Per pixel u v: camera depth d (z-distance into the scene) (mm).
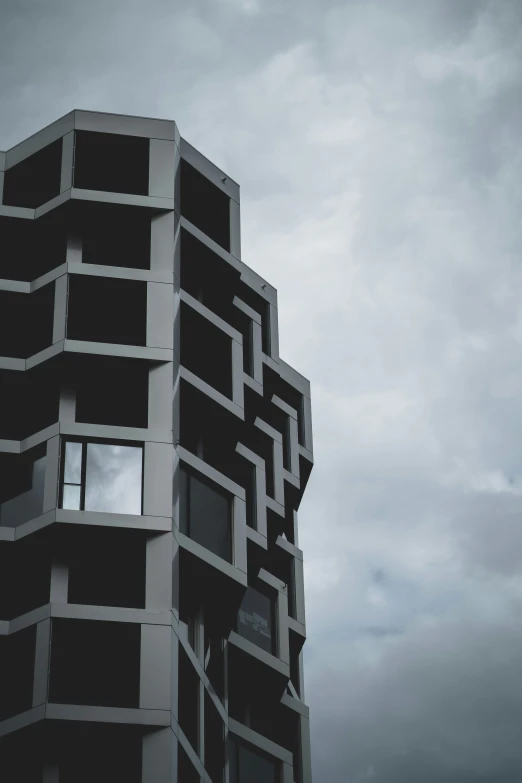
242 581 57688
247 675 68750
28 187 65375
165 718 50875
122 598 54312
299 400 81625
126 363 58719
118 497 55812
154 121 65438
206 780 54438
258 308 78188
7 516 55906
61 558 54750
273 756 66625
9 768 50531
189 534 56969
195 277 66375
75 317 60375
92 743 50719
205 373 63625
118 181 64250
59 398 58406
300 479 80438
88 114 65125
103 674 52000
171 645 52594
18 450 57000
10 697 51562
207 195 68500
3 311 61156
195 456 59031
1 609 54406
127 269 60688
